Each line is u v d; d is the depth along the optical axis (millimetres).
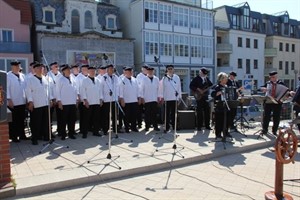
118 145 7453
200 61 34625
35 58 26266
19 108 7910
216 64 36938
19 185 4754
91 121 9047
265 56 43031
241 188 5086
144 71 9648
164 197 4668
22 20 25562
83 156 6422
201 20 34562
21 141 7945
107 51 28172
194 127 9828
